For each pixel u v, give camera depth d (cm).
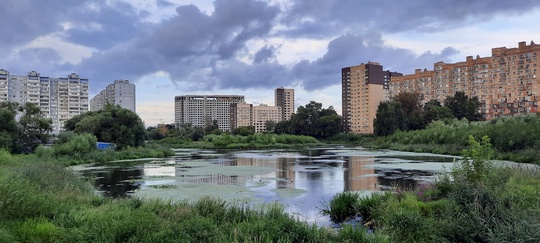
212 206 1486
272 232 1138
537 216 1063
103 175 3384
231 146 9512
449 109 10056
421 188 1802
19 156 4253
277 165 4309
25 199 1284
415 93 11269
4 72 11688
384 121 9556
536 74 10238
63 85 12850
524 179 1820
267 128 17425
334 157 5544
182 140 11088
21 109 5325
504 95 10994
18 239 1009
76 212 1330
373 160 4797
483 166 1485
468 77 12038
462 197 1270
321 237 1162
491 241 1003
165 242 1042
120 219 1226
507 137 4644
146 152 6131
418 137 7388
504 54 10988
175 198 2116
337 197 1753
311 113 12731
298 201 2016
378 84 15300
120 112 6594
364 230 1209
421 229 1181
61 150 4738
